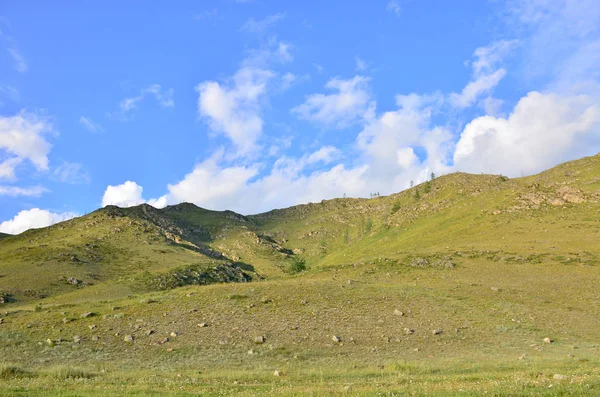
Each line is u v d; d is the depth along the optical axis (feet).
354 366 95.81
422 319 145.59
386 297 172.04
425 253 335.26
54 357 108.68
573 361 92.43
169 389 64.34
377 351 113.91
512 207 453.17
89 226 619.67
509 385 51.96
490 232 399.85
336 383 71.10
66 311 156.66
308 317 144.25
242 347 117.91
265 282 219.20
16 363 101.24
